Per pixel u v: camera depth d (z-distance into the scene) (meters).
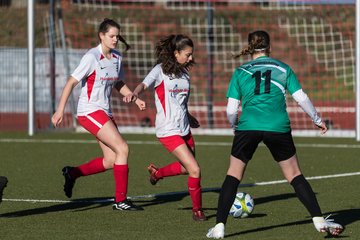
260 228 24.83
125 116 67.06
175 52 26.69
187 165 26.22
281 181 35.53
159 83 26.73
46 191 32.78
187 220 26.44
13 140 53.06
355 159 43.47
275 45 83.69
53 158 43.97
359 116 53.03
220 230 22.92
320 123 23.06
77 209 28.64
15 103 62.53
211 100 59.84
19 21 73.31
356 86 52.53
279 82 22.92
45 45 63.66
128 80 73.81
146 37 85.75
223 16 85.44
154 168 30.05
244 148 22.94
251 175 37.53
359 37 51.28
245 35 84.38
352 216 26.92
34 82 55.91
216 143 52.12
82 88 28.22
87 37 77.88
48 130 58.22
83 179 36.34
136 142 52.62
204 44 86.12
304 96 22.81
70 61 61.69
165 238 23.28
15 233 24.12
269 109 22.78
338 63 81.31
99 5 75.19
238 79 23.20
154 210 28.45
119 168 28.14
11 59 62.34
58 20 61.00
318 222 22.64
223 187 23.05
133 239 23.16
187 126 27.28
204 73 81.12
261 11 84.38
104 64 27.89
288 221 26.06
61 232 24.30
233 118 23.23
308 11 81.81
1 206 29.14
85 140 53.44
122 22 86.25
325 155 45.34
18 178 36.44
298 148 48.91
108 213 27.77
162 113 26.70
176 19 89.44
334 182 35.09
